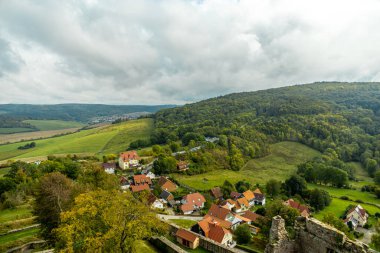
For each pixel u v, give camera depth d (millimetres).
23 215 50562
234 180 106312
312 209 77250
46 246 34719
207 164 117750
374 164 116312
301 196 90312
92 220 22078
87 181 58281
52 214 31234
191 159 119000
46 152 138500
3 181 67125
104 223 22266
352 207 77500
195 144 135750
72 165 85125
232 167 122062
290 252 16594
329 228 14969
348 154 134750
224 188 92875
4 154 135625
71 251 19219
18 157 126250
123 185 91562
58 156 125125
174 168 110438
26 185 67000
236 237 51531
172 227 35438
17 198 60250
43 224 31875
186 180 102000
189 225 57438
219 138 139125
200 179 104250
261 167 127312
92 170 65438
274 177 115688
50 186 32656
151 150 129000
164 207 77312
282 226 16562
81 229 20812
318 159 128125
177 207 77312
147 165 116188
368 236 64438
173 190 91188
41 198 32062
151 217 25531
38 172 79750
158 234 30750
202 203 79438
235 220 62531
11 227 43344
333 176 103500
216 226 47312
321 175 106500
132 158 116125
